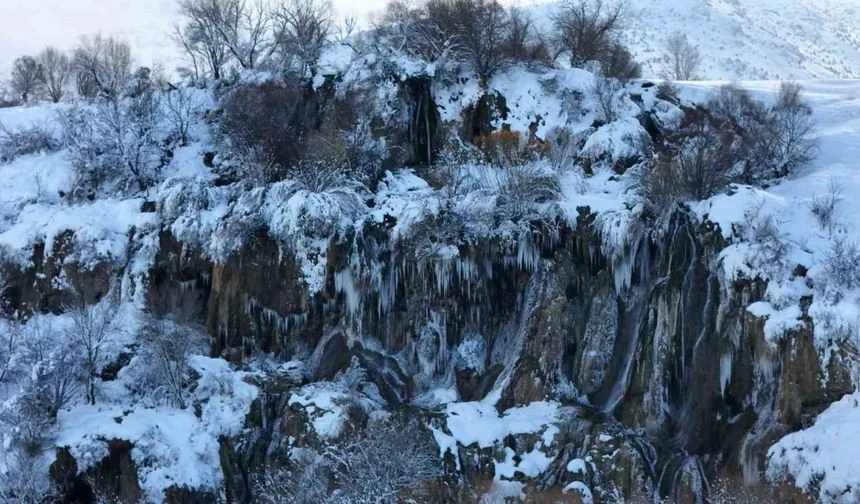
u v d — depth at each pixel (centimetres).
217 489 5034
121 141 6806
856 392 4691
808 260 5250
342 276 5850
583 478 4931
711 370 5172
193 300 6006
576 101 6975
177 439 5078
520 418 5297
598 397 5425
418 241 5781
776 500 4591
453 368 5662
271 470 5131
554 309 5534
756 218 5444
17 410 4950
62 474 4884
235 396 5344
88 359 5350
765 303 5091
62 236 6172
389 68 6969
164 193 6212
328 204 5897
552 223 5766
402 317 5816
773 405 4947
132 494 4894
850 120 6950
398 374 5703
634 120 6688
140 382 5397
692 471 4925
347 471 4894
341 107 6875
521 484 4962
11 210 6650
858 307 4844
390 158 6688
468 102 6944
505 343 5728
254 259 5928
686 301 5316
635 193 5828
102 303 6006
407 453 4766
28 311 6134
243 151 6712
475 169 6450
